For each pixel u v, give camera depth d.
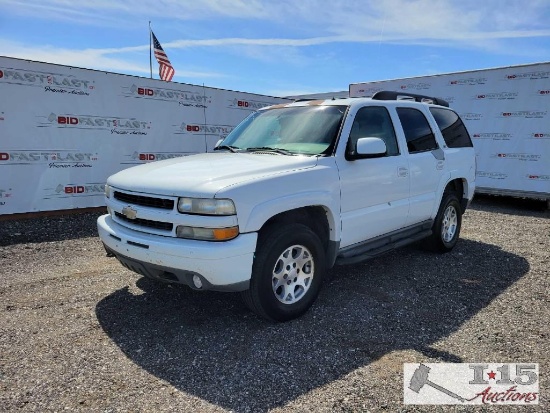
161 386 2.84
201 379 2.92
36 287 4.64
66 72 8.30
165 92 9.80
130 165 9.38
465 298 4.41
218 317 3.88
